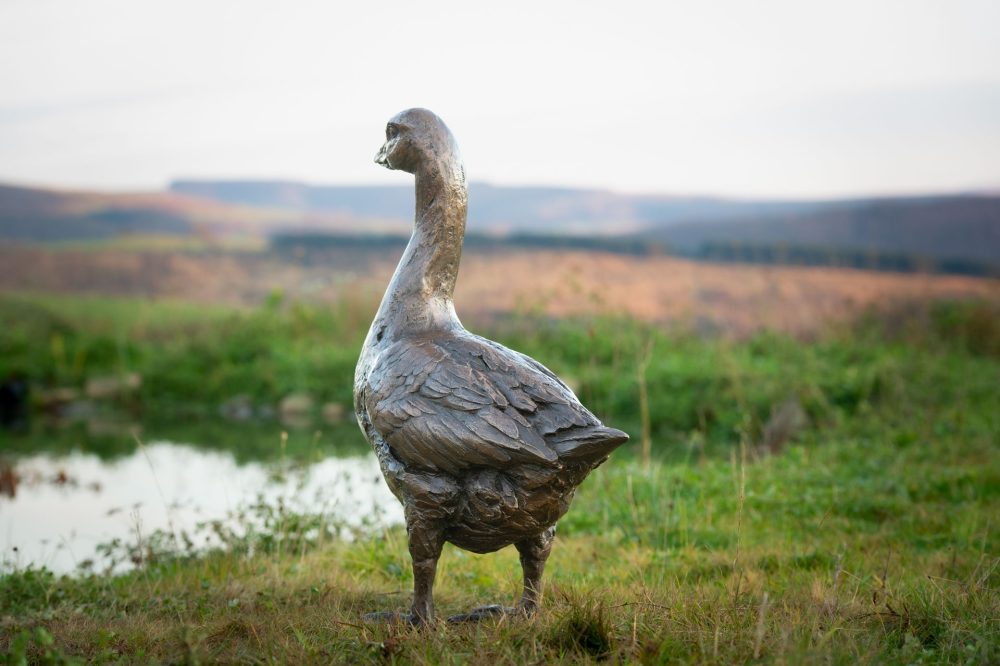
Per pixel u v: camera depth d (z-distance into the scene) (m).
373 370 4.96
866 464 9.21
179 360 19.42
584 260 29.61
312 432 15.00
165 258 34.12
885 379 13.18
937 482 8.39
